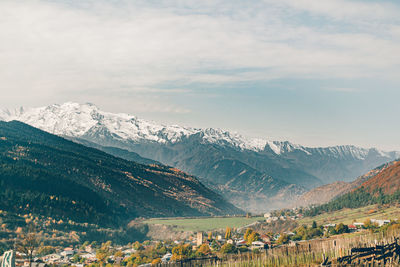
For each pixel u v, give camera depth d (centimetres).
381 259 10388
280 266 11550
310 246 13250
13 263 6175
